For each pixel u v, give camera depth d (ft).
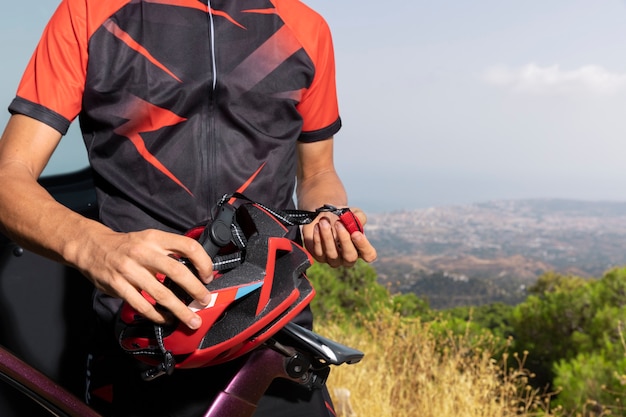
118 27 3.71
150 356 3.19
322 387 4.13
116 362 3.96
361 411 12.73
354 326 20.33
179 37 3.81
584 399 21.27
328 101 4.48
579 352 32.17
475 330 21.49
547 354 34.88
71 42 3.65
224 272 3.24
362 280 32.89
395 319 17.52
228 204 3.19
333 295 30.91
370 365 15.35
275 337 3.69
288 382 3.99
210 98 3.84
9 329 5.39
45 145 3.63
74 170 5.80
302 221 3.60
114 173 3.80
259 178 3.96
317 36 4.23
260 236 3.27
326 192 4.59
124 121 3.72
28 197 3.27
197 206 3.84
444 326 22.06
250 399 3.70
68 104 3.67
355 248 3.78
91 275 2.96
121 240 2.89
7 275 5.37
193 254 2.85
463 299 497.46
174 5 3.84
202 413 3.80
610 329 30.91
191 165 3.81
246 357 3.73
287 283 3.27
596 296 33.65
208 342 3.10
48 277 5.50
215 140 3.86
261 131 4.00
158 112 3.75
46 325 5.50
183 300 3.04
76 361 5.57
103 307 3.95
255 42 3.99
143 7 3.76
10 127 3.67
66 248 3.01
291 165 4.17
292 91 4.09
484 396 14.23
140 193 3.79
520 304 36.70
